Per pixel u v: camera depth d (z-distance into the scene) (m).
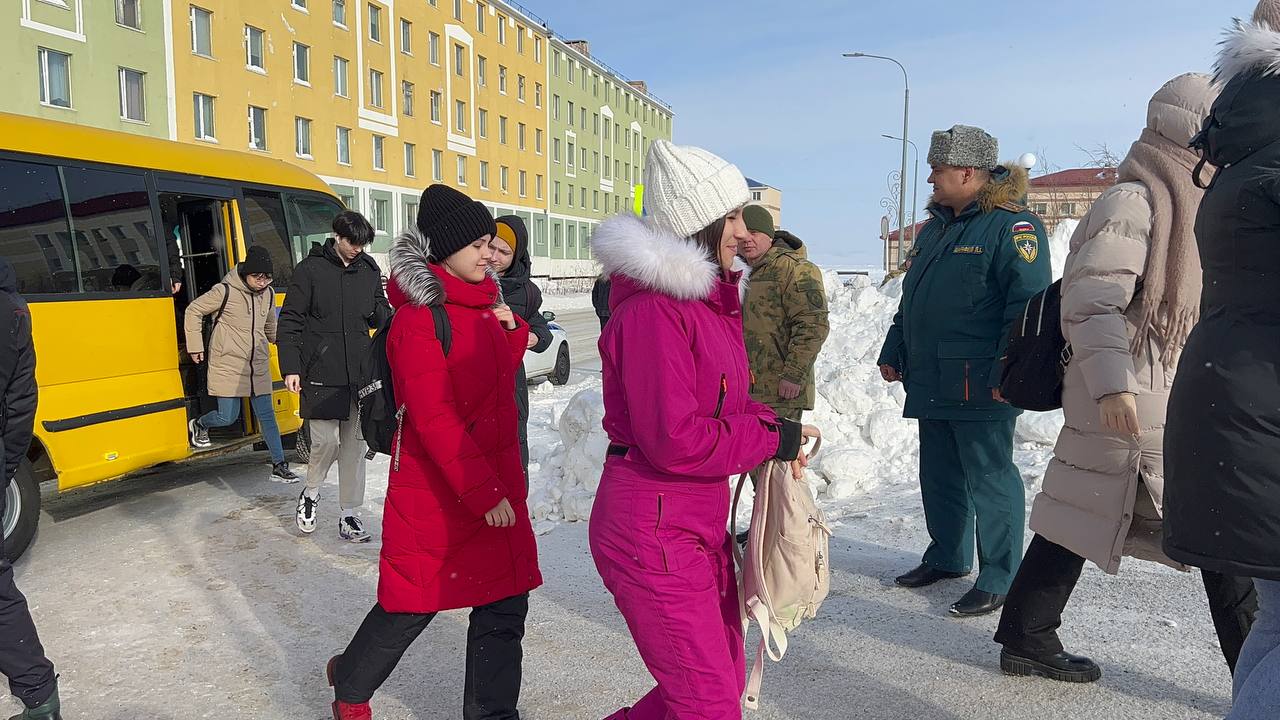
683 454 2.09
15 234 5.34
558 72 59.06
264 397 6.86
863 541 5.02
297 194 8.05
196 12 28.88
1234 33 2.12
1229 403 2.03
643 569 2.19
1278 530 1.98
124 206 6.11
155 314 6.21
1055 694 3.17
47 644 3.97
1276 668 1.99
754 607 2.31
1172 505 2.18
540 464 6.80
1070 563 3.19
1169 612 3.79
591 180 65.19
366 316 5.39
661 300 2.15
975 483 3.96
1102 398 2.73
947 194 4.02
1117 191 2.84
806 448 6.34
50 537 5.70
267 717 3.28
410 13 41.19
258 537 5.58
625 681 3.48
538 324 5.29
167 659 3.79
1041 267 3.80
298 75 34.09
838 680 3.37
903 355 4.52
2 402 3.06
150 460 6.13
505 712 2.89
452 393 2.75
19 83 22.78
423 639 3.96
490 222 2.94
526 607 2.99
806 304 4.69
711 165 2.26
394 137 40.09
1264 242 2.00
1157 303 2.79
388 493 2.88
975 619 3.92
